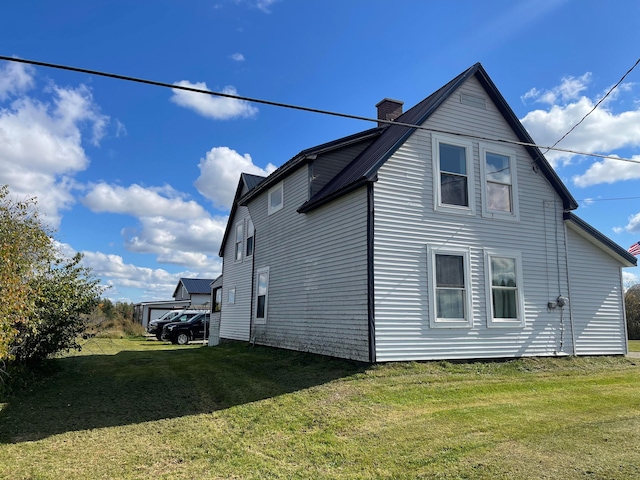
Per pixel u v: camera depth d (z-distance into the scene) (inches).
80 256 420.5
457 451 201.2
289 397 309.0
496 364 405.7
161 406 309.1
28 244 355.6
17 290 282.4
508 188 459.5
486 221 438.9
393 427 237.6
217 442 230.4
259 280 630.5
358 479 178.2
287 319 528.7
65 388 361.1
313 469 191.0
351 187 404.2
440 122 433.7
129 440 237.1
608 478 171.3
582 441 211.5
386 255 386.6
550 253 470.0
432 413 261.0
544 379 364.8
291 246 538.6
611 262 511.5
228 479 184.1
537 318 449.7
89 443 232.5
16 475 190.9
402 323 383.2
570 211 480.4
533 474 175.8
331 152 525.0
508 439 214.8
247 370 429.1
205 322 973.2
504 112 464.1
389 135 488.4
